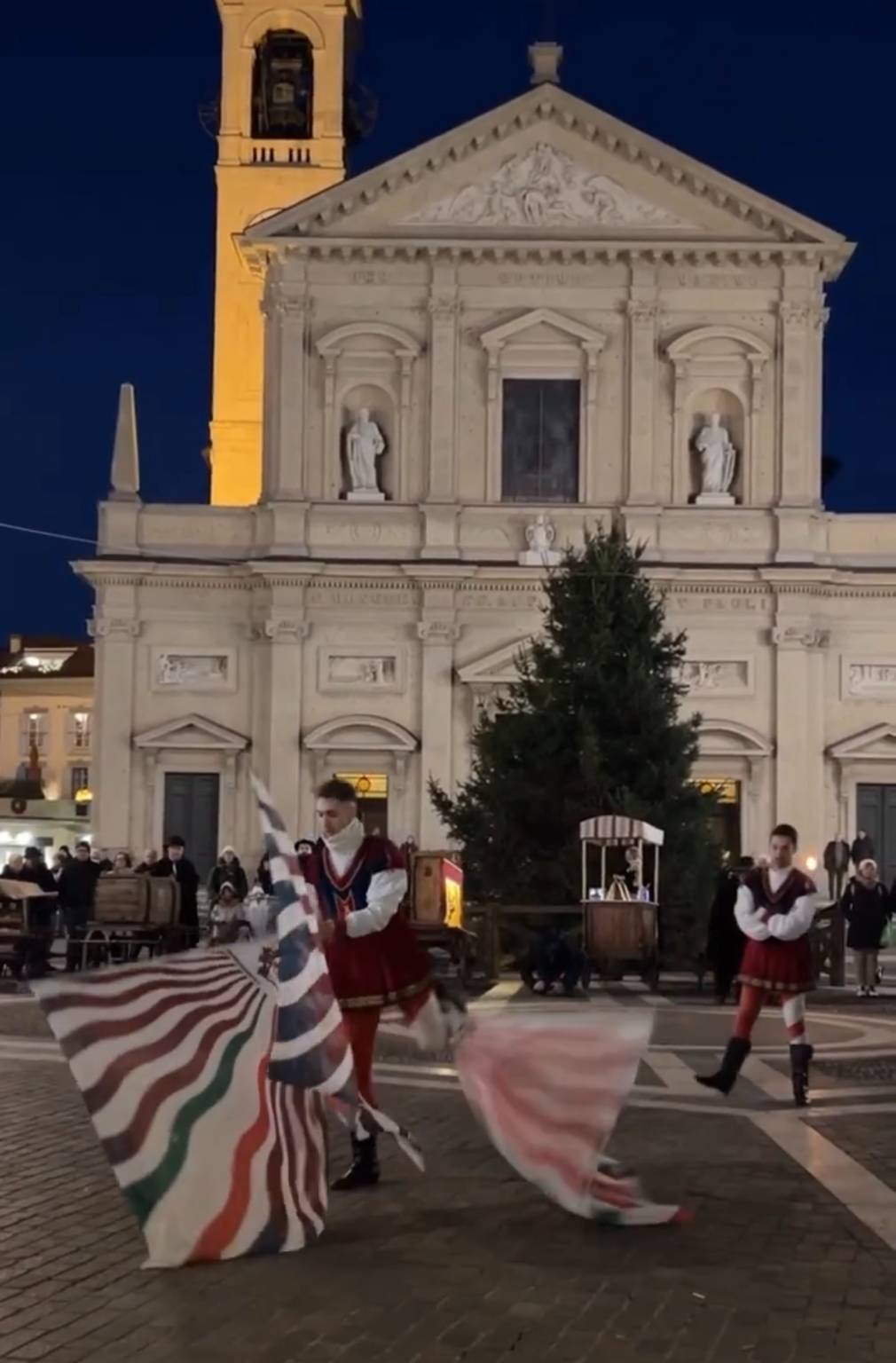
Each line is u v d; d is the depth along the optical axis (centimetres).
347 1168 1342
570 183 5550
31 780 8844
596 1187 1147
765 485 5541
